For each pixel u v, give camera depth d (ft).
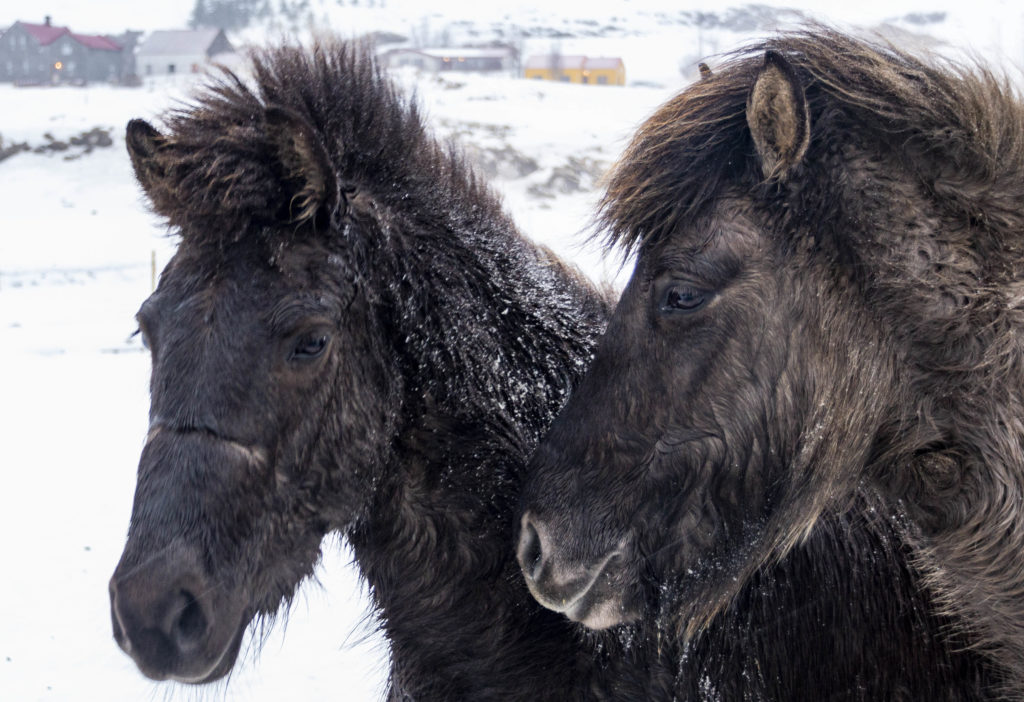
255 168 7.09
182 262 7.15
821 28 8.36
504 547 8.32
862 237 7.32
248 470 6.86
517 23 473.67
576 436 7.66
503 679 8.34
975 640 7.80
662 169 7.56
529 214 54.34
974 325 7.24
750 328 7.26
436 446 8.23
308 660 17.61
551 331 9.04
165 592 6.48
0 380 41.16
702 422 7.36
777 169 7.11
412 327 8.14
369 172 8.42
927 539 7.79
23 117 115.75
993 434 7.18
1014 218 7.31
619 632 8.13
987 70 8.14
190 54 212.43
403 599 8.43
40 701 16.28
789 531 7.62
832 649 8.16
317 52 8.61
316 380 7.26
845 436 7.50
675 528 7.56
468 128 100.83
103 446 31.99
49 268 72.95
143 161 7.81
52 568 21.89
